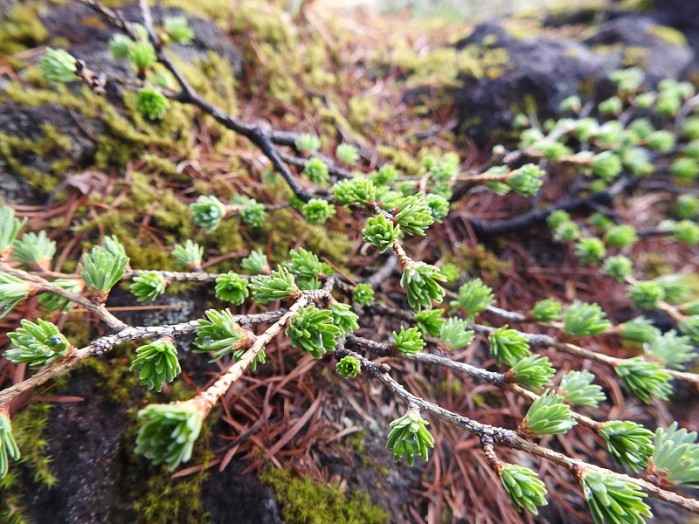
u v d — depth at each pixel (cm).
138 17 28
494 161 27
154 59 21
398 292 26
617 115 36
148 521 17
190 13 30
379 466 21
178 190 25
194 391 19
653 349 19
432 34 45
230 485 18
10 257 16
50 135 23
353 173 24
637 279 32
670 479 13
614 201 35
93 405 18
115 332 14
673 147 37
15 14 25
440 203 18
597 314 19
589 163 25
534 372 15
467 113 36
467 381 24
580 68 36
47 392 18
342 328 15
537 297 29
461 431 23
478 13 58
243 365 12
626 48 39
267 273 18
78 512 16
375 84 38
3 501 16
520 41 38
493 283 29
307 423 20
